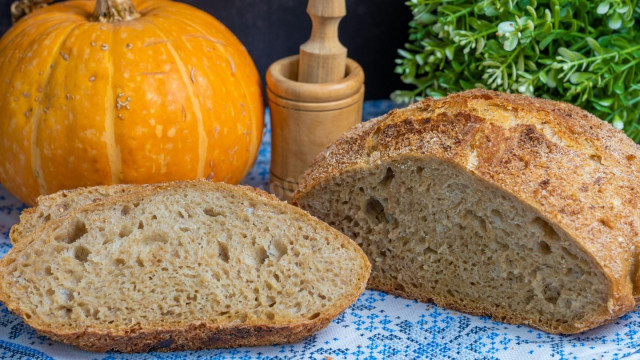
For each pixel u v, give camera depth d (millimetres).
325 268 743
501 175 734
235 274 736
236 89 854
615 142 791
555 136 764
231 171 871
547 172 738
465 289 776
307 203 803
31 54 820
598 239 721
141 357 729
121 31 825
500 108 777
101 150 812
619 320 761
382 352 735
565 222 718
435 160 747
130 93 807
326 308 737
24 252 726
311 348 738
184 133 824
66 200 774
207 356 731
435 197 759
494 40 913
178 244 737
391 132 775
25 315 721
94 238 734
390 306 788
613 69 893
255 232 743
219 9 1037
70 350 732
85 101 806
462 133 753
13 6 908
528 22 880
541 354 729
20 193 857
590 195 734
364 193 783
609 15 902
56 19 847
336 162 790
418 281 790
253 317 728
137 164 821
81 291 723
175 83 818
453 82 958
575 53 884
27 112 816
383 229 789
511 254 749
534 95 931
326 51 869
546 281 745
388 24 1063
